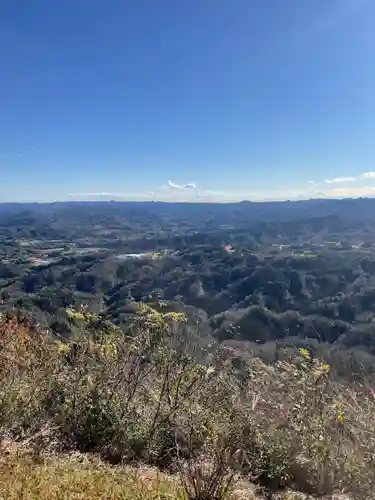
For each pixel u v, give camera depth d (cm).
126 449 310
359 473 278
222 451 257
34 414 326
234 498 241
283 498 258
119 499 227
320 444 292
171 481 257
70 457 285
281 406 331
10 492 216
